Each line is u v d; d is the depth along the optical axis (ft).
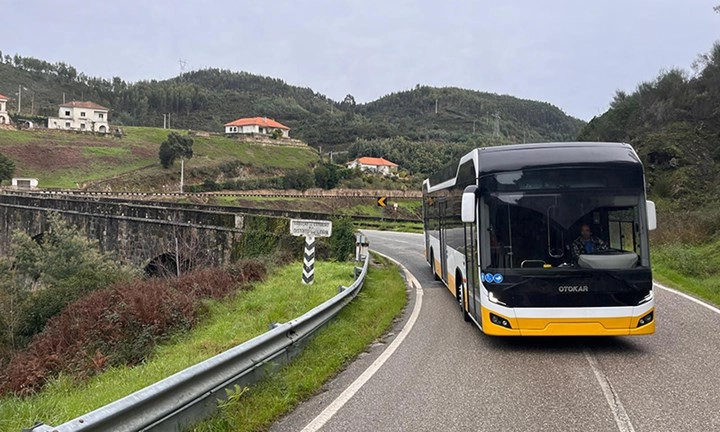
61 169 260.83
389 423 17.89
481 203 27.76
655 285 49.47
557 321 26.18
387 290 47.34
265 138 393.70
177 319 40.34
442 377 23.20
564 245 26.61
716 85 125.49
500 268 26.81
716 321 34.37
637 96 146.41
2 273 100.53
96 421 12.13
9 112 369.30
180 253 99.50
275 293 46.29
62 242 101.71
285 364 23.93
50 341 40.29
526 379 22.84
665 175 112.27
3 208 148.25
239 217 89.76
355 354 27.35
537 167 27.32
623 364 24.93
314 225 48.96
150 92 557.74
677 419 17.92
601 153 27.63
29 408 20.11
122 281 61.31
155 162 293.23
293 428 17.52
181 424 15.85
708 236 70.13
